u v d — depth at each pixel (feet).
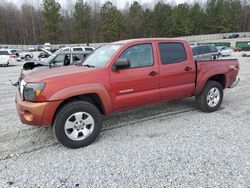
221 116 17.35
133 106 14.64
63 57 31.32
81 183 9.78
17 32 248.93
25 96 12.23
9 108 20.68
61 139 12.34
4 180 10.03
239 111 18.48
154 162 11.16
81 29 223.92
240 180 9.67
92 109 12.97
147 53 14.84
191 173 10.23
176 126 15.56
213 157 11.46
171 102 21.16
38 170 10.72
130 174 10.29
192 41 248.93
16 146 13.08
